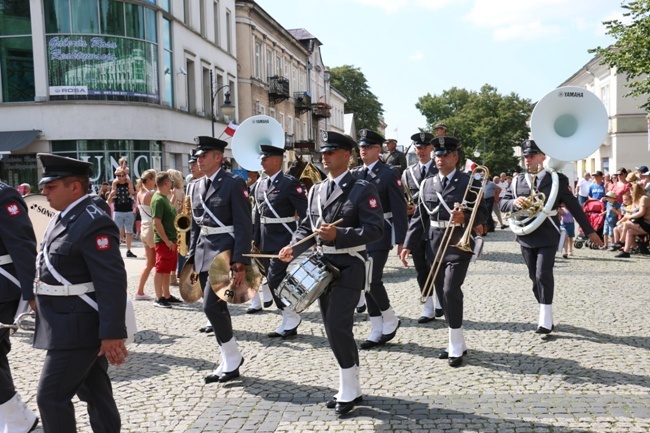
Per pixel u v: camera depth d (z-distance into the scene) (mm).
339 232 4668
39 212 7711
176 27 26656
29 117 22719
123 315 3604
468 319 7660
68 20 22625
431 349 6465
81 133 22828
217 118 31750
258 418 4719
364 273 4957
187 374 5836
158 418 4754
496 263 12352
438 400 4980
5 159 22984
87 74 22844
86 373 3678
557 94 6820
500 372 5629
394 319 6727
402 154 11914
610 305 8188
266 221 7414
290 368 5945
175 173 10914
